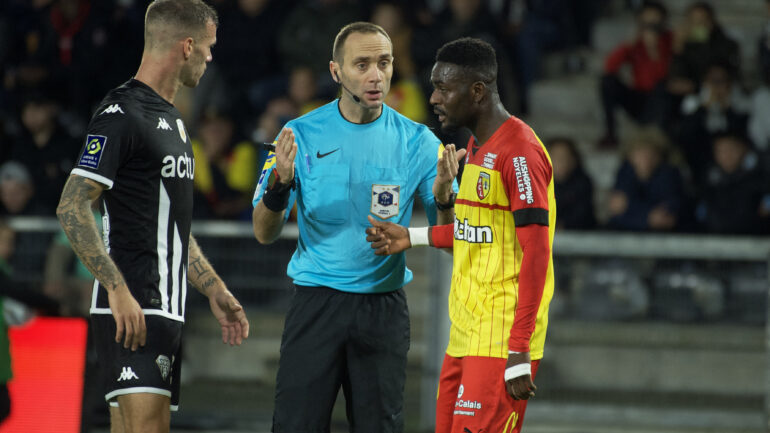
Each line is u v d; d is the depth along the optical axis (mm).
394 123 15422
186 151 14594
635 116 37188
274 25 36750
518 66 36438
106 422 24781
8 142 32281
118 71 36406
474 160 14305
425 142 15508
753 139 35250
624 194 31516
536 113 40906
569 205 30750
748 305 26312
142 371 13969
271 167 15359
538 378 26781
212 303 15445
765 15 43125
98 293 14180
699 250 26469
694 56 36094
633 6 43844
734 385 26375
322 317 15156
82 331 21688
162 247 14266
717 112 34938
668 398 26547
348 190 15109
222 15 36781
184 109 33781
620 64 37125
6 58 38125
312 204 15172
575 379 26750
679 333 26531
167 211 14305
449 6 36875
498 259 14078
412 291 32438
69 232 13445
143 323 13609
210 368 27750
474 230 14227
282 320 27422
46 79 36312
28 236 26453
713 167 32062
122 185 14047
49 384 21562
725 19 43094
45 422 21438
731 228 30891
